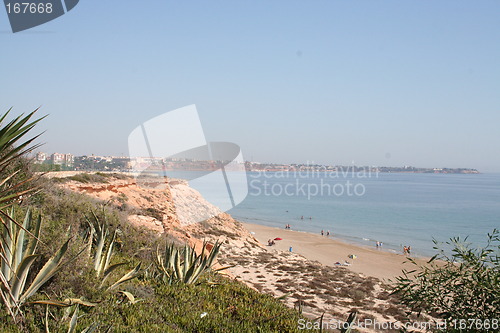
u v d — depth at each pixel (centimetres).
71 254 621
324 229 6312
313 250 4134
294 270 2634
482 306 447
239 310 731
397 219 7869
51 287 586
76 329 515
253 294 863
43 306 533
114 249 1008
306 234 5600
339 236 5572
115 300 636
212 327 625
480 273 444
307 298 1831
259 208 9681
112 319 571
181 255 1070
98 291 616
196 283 868
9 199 430
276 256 3362
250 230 5566
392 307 1677
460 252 467
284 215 8225
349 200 12394
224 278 1010
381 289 2172
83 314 559
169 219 2478
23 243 583
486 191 17938
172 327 599
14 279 504
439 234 5934
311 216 8144
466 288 457
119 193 2761
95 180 2889
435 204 11325
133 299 644
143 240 1160
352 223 7156
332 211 9250
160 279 844
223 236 3631
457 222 7531
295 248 4147
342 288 2116
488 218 8212
